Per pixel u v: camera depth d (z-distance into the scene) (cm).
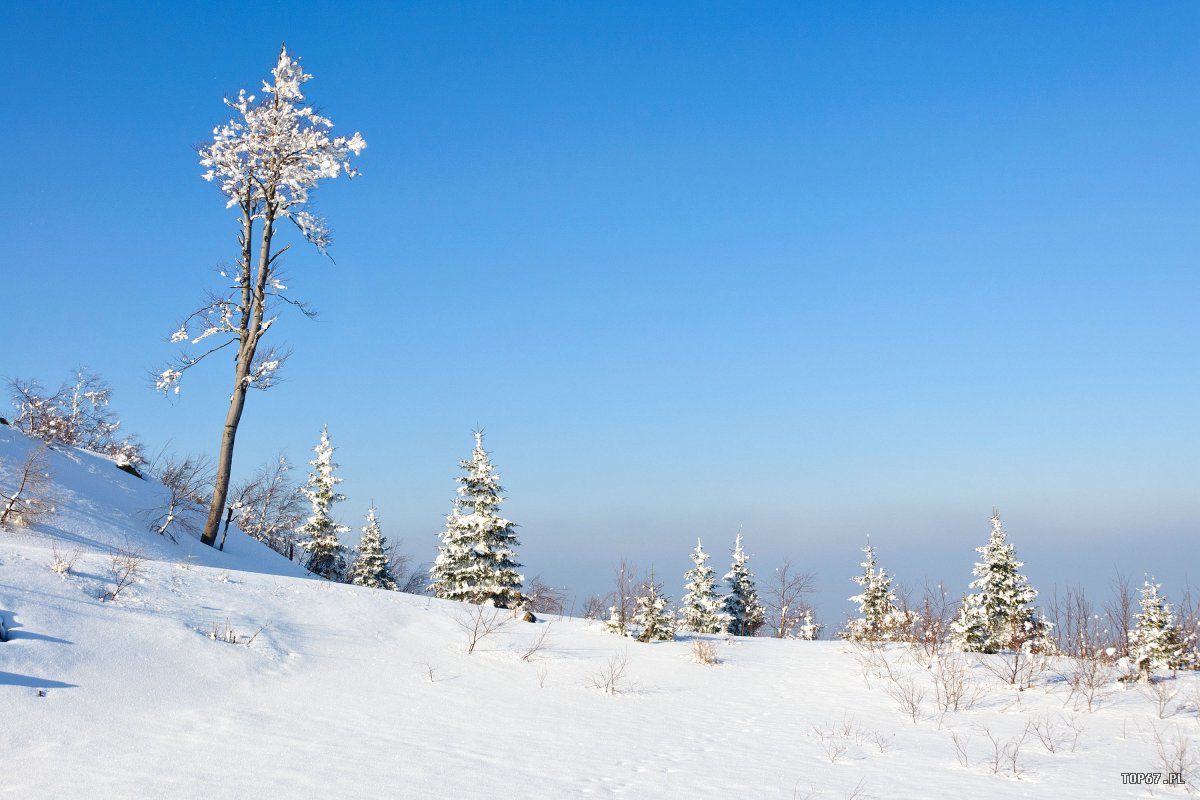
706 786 970
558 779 943
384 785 848
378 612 1936
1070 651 2083
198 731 1002
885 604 3888
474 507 3694
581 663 1828
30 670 1066
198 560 2377
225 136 2675
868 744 1307
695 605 4331
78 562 1588
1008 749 1302
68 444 2955
